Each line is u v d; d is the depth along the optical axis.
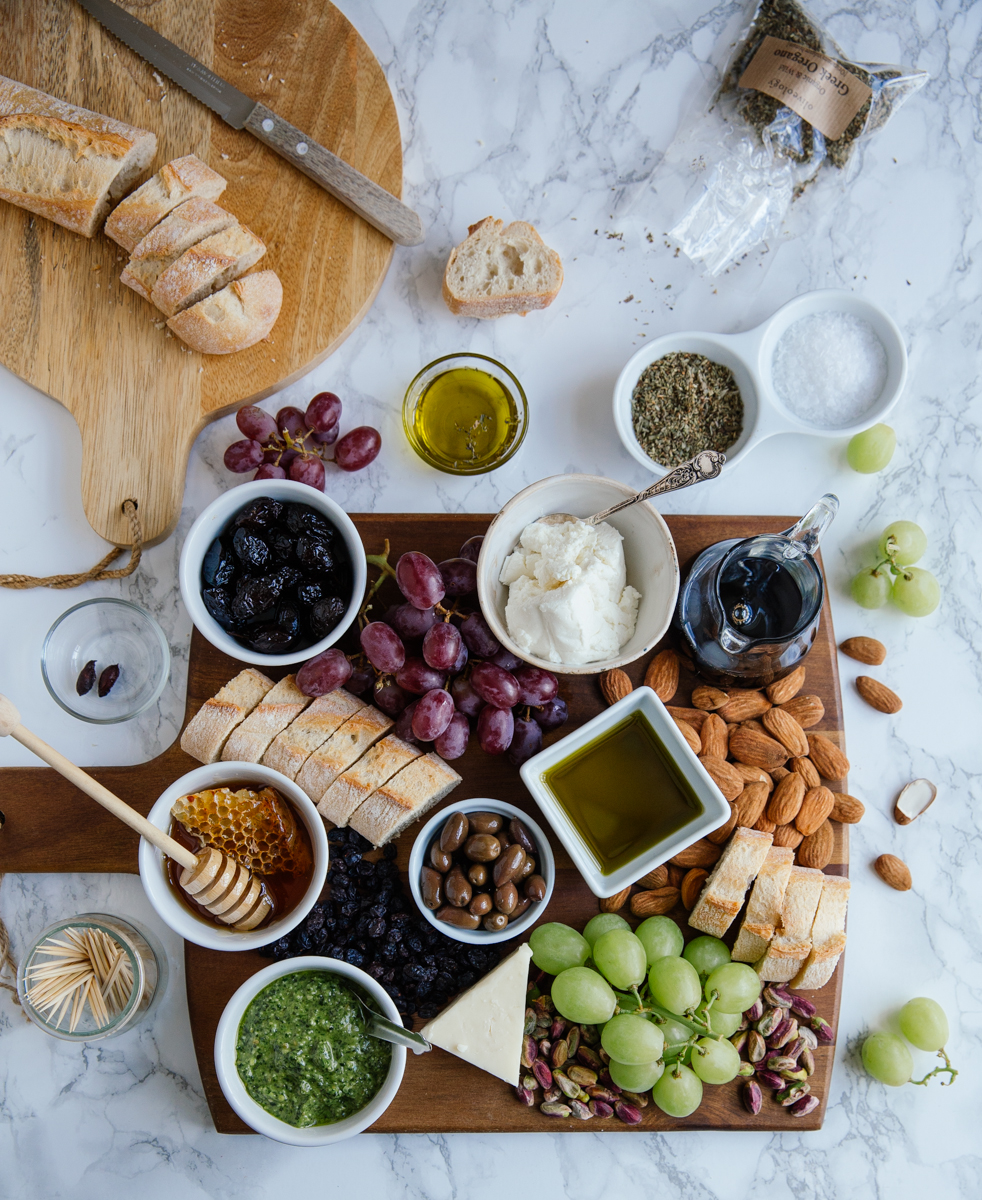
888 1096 1.76
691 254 1.87
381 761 1.56
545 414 1.84
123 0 1.73
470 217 1.86
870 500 1.87
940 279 1.90
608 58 1.87
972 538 1.88
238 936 1.48
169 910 1.45
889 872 1.78
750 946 1.60
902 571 1.78
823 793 1.65
